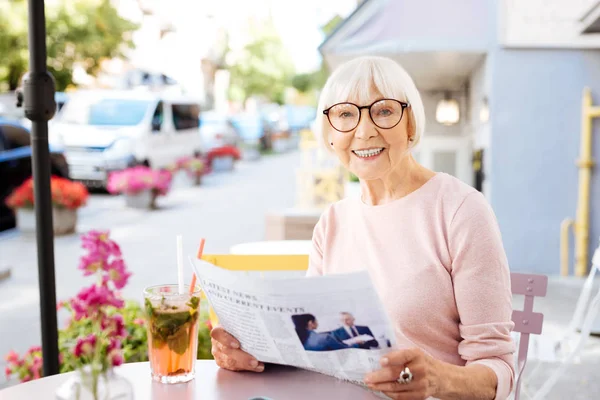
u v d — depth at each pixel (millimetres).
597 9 6312
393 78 1953
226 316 1761
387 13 6941
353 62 2006
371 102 1959
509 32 7105
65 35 16422
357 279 1497
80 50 16719
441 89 9258
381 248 2018
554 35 7105
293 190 16609
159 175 13391
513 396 2488
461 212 1902
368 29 6973
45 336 2871
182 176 18891
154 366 1745
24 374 3477
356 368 1658
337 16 10305
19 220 10000
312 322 1601
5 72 15727
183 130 17531
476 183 7980
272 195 15602
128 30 17391
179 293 1750
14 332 5629
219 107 42406
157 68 28578
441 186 1979
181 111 17609
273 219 7043
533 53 7156
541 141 7258
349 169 2039
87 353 1371
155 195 13281
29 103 2787
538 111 7230
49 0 16047
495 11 7070
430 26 7008
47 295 2861
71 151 14125
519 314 2541
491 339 1803
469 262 1856
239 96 43125
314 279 1528
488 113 7316
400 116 1956
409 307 1912
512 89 7211
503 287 1846
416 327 1911
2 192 10570
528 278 2531
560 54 7145
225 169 21641
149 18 28438
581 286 6691
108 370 1344
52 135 14211
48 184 2848
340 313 1564
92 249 2896
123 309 3633
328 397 1660
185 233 10680
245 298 1639
